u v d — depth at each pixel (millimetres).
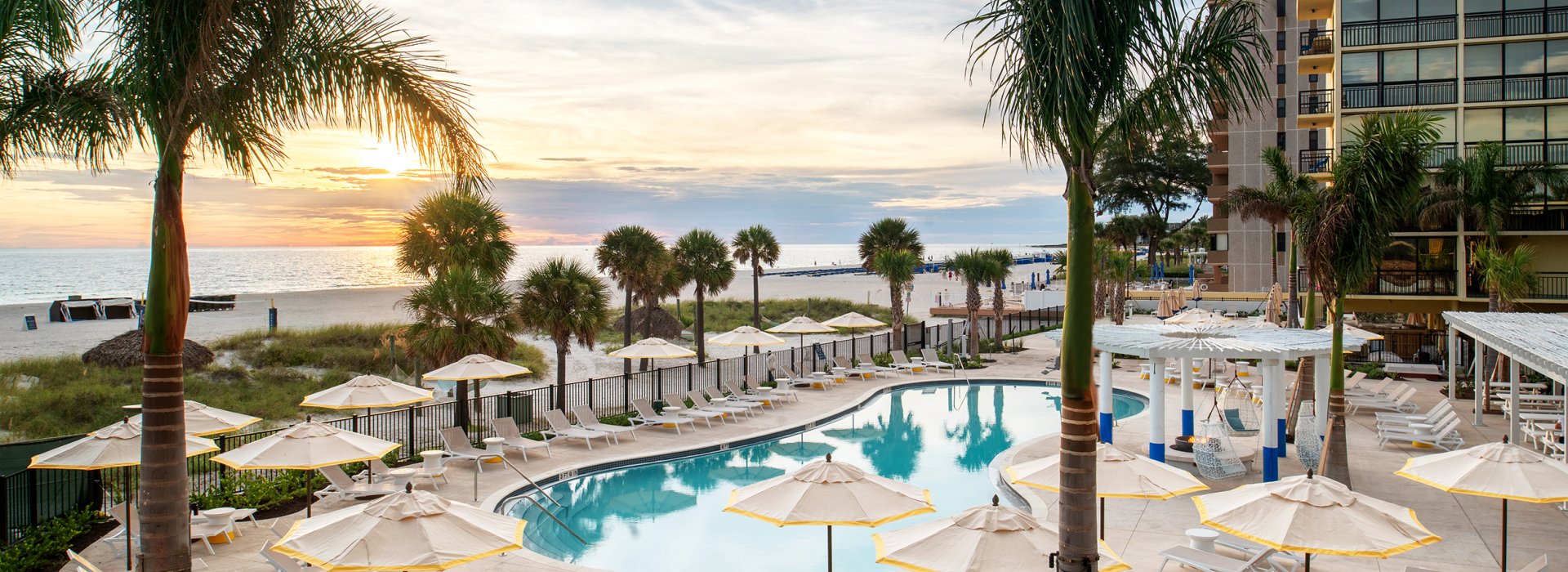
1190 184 77750
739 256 46312
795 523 9445
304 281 151000
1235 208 34906
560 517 15805
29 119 8930
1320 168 44750
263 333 40125
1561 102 35656
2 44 8789
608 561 13484
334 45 9375
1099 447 11617
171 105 8133
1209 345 16500
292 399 26594
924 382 31516
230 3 8023
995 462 18922
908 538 8719
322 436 12359
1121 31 8266
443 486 16641
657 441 21078
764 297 83875
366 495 15172
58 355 35156
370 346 37875
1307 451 16703
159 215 8328
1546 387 25609
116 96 8758
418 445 19891
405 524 8562
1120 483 10906
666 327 43812
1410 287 37000
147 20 8070
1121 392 29797
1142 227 76625
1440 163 36719
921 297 85938
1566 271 36500
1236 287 54906
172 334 8438
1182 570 11828
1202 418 24078
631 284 32250
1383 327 38156
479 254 24406
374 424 22141
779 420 24016
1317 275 15906
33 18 8430
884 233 43469
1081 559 8523
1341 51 38625
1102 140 8484
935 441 22578
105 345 31625
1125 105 8383
